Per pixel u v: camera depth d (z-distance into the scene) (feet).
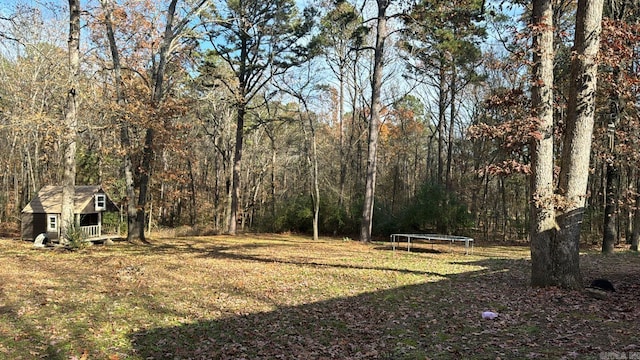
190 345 20.17
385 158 139.85
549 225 30.30
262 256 55.31
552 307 24.89
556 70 55.77
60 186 73.77
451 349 18.52
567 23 61.67
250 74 93.66
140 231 73.20
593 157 71.82
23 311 25.29
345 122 141.18
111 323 23.35
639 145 53.11
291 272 41.01
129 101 67.77
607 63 29.35
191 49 79.66
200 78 89.51
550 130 30.53
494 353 17.70
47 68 76.18
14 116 58.90
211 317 25.03
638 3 53.47
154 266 44.32
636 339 18.30
